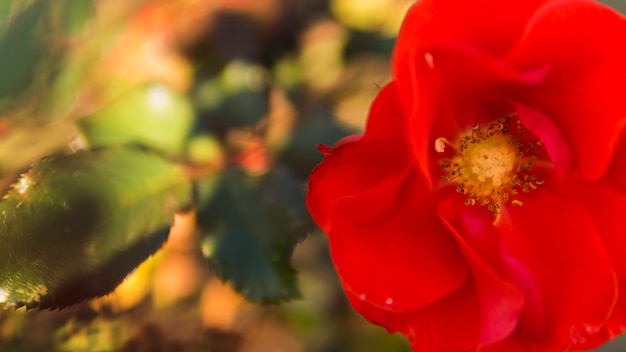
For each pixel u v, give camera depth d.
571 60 0.21
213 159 0.24
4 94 0.22
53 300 0.21
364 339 0.27
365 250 0.21
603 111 0.21
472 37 0.20
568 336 0.21
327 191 0.21
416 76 0.20
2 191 0.22
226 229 0.23
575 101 0.21
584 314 0.21
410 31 0.20
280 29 0.25
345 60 0.25
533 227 0.22
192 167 0.23
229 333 0.28
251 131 0.24
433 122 0.21
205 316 0.27
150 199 0.22
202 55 0.24
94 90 0.23
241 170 0.23
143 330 0.27
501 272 0.22
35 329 0.26
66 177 0.22
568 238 0.22
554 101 0.21
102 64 0.23
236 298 0.27
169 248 0.26
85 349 0.26
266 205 0.23
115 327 0.26
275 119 0.24
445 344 0.21
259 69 0.25
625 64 0.20
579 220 0.22
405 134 0.21
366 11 0.25
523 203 0.22
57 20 0.22
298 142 0.24
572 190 0.22
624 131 0.21
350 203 0.20
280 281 0.22
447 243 0.22
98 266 0.22
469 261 0.21
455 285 0.21
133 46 0.24
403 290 0.21
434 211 0.22
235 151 0.24
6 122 0.22
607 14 0.20
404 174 0.21
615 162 0.21
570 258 0.22
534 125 0.21
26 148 0.23
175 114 0.24
